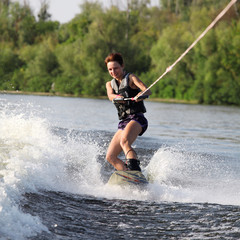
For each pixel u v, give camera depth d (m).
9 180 9.62
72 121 35.12
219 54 112.81
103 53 120.81
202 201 11.41
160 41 118.81
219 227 8.64
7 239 6.63
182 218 9.25
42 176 11.36
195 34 120.69
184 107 86.62
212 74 112.19
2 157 11.95
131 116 13.37
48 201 9.57
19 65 141.75
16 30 191.88
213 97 110.56
